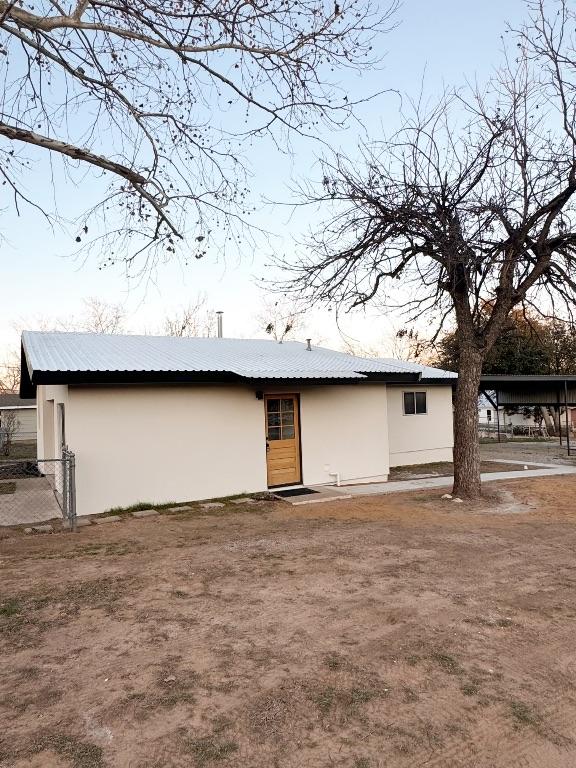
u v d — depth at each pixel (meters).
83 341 13.35
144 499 10.55
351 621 4.84
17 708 3.45
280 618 4.92
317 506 10.75
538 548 7.42
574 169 9.86
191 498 11.09
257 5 5.89
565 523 9.03
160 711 3.40
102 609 5.16
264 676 3.85
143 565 6.66
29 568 6.55
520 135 10.25
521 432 37.72
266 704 3.48
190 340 15.91
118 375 10.02
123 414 10.40
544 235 10.50
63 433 10.80
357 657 4.14
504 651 4.26
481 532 8.38
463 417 11.22
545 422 37.38
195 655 4.18
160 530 8.67
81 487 9.95
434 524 8.98
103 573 6.33
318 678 3.82
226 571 6.38
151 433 10.69
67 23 5.63
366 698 3.56
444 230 10.13
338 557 6.96
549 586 5.82
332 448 13.30
